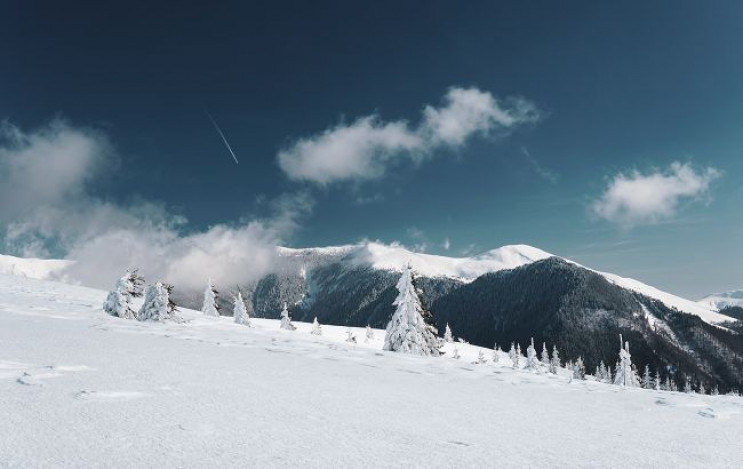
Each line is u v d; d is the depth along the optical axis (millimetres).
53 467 4445
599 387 15883
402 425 7512
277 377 11227
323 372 13031
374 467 5258
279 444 5805
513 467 5730
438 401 10297
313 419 7309
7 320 17781
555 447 6930
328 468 5086
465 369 17766
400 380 13211
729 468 6449
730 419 10734
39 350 11234
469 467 5555
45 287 44781
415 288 37156
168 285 33062
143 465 4688
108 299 30438
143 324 23922
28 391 7277
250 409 7531
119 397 7457
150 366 10680
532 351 99188
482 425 8125
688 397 14391
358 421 7480
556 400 12172
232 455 5234
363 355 19047
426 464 5535
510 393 12750
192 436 5801
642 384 117500
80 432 5555
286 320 91688
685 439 8156
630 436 8156
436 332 37500
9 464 4414
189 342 17359
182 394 8125
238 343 18828
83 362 10219
